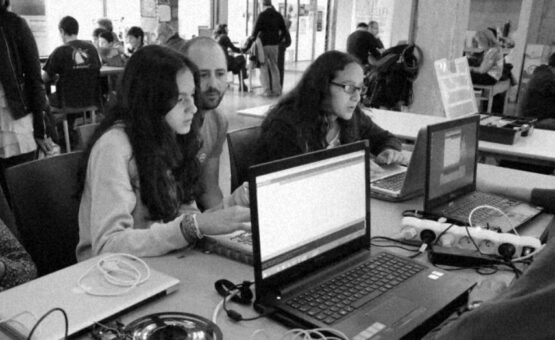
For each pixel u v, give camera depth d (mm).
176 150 1623
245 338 1068
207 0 10297
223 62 2137
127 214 1467
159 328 1037
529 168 3283
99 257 1312
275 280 1169
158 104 1525
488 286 1341
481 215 1773
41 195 1649
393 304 1172
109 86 5691
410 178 1937
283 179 1173
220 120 2195
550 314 650
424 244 1561
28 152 3199
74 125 5234
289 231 1193
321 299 1169
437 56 5199
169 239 1411
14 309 1049
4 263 1426
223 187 2148
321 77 2100
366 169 1408
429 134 1690
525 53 7598
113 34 6484
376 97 5180
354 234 1376
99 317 1049
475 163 1998
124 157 1522
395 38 5551
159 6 8969
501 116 3387
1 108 3031
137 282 1185
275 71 8844
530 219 1797
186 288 1263
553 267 700
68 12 8406
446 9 5074
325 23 13047
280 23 8719
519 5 7527
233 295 1206
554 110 4426
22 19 3027
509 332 686
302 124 2125
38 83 3139
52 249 1679
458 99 3301
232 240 1457
